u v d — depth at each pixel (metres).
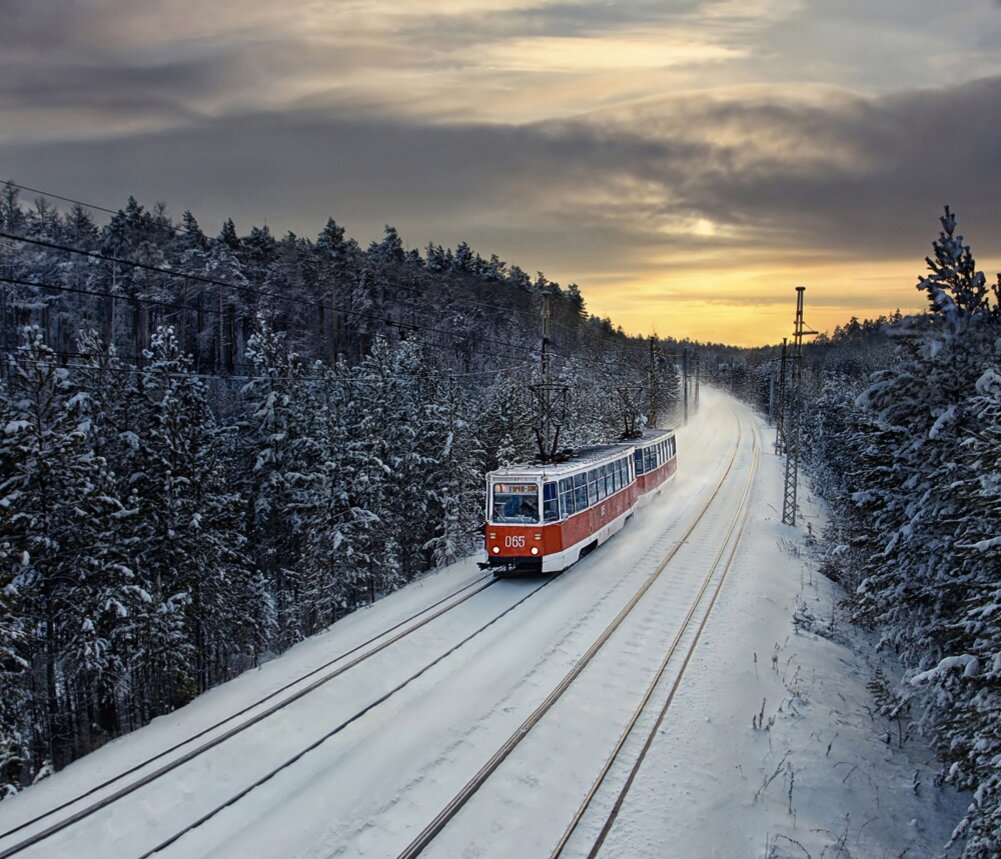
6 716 16.69
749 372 144.50
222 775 10.52
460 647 15.20
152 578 21.27
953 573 10.63
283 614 29.69
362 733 11.71
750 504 34.94
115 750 11.53
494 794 9.74
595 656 14.59
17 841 9.02
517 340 79.06
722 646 15.24
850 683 14.20
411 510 33.09
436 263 92.06
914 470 11.80
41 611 18.81
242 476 29.12
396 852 8.55
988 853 7.03
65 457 18.31
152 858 8.66
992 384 8.91
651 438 35.00
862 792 10.15
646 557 23.05
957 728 8.76
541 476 19.81
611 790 9.84
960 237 10.66
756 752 11.03
